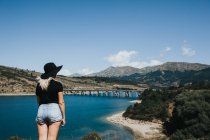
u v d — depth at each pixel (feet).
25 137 296.51
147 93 535.19
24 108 624.59
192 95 272.92
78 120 424.05
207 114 238.07
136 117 405.18
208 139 208.95
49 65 22.27
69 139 279.08
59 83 22.06
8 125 385.09
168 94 440.04
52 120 21.45
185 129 234.79
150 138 281.13
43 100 21.67
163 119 371.76
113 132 320.50
